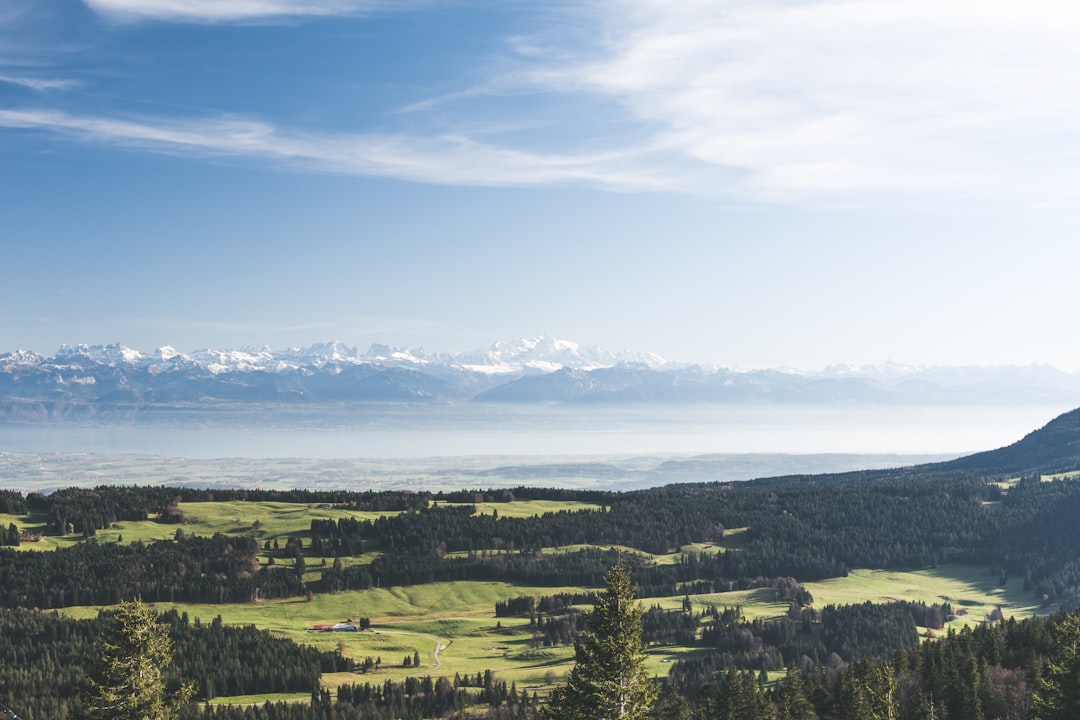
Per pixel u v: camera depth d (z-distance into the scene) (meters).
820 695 161.25
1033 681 138.88
